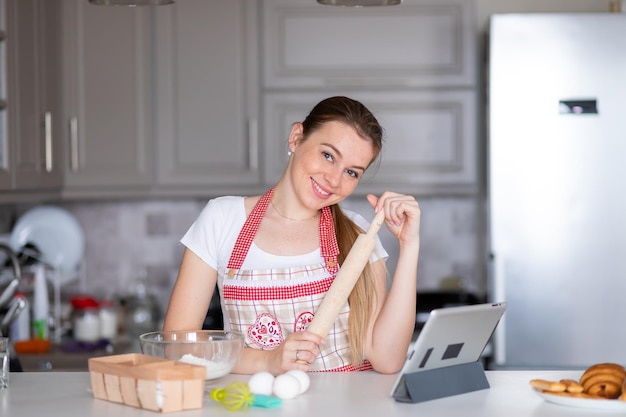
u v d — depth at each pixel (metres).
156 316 4.52
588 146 3.97
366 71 4.27
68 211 4.75
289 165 2.23
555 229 3.97
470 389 1.89
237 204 2.26
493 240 3.99
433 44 4.26
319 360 2.16
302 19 4.28
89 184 4.30
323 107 2.15
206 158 4.33
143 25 4.30
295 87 4.29
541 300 3.98
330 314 2.00
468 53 4.25
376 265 2.21
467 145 4.27
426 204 4.68
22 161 3.70
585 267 3.97
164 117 4.32
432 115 4.28
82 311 4.23
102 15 4.30
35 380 2.04
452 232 4.67
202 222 2.25
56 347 4.04
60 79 4.26
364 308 2.13
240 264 2.19
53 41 4.16
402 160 4.30
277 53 4.29
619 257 3.97
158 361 1.85
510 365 3.99
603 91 3.96
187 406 1.74
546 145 3.97
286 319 2.17
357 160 2.12
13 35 3.62
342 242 2.21
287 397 1.81
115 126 4.31
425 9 4.25
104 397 1.83
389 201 2.07
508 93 3.99
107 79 4.30
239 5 4.29
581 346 3.97
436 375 1.85
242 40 4.29
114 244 4.75
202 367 1.75
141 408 1.75
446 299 4.29
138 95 4.31
